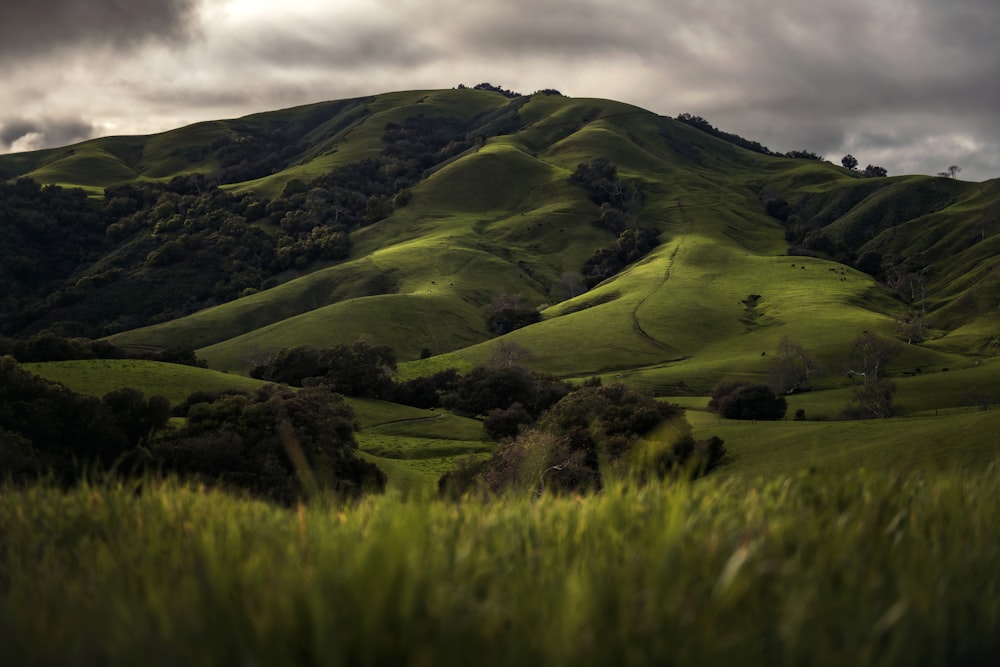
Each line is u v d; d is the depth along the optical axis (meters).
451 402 112.56
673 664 2.20
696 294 183.50
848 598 2.54
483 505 4.40
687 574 2.65
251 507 4.68
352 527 3.65
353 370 115.12
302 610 2.33
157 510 4.20
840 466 4.44
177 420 72.94
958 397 113.19
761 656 2.27
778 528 3.23
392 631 2.19
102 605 2.53
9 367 54.09
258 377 128.62
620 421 65.94
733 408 102.25
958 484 4.15
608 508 3.57
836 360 139.88
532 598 2.53
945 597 2.63
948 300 190.75
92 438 52.75
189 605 2.42
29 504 4.60
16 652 2.26
